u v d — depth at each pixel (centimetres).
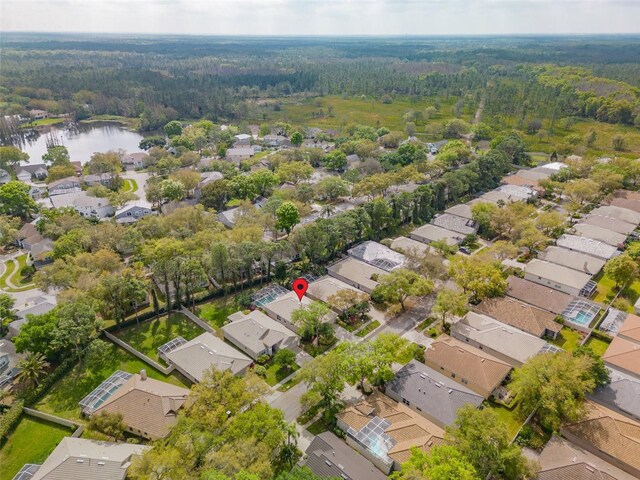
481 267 9356
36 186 16862
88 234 11162
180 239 10938
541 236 11094
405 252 10862
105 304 8550
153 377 7450
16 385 7306
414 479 4712
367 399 6669
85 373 7556
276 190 15375
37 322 7506
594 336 8369
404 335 8469
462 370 7175
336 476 5247
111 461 5381
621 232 12181
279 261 10625
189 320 9088
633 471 5562
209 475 4619
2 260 11744
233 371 7250
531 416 6500
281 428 5703
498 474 5522
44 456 6000
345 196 15888
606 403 6638
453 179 14550
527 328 8356
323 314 8031
